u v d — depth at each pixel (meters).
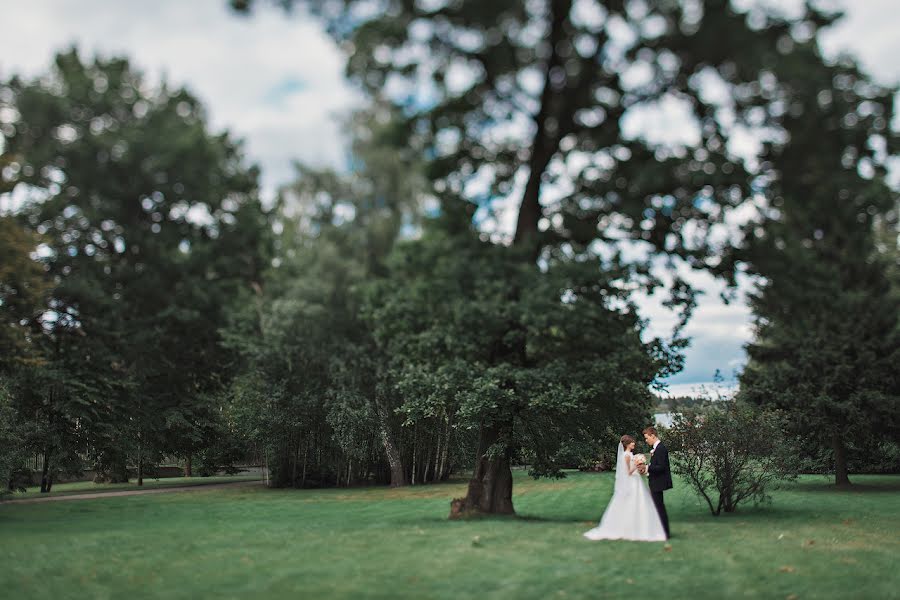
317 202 33.72
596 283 15.70
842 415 28.41
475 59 15.09
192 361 36.25
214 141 34.72
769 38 12.91
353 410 32.31
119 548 10.98
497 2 13.55
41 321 29.78
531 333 16.08
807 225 15.59
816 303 16.73
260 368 34.34
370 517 17.80
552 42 15.27
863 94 13.71
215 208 35.84
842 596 7.75
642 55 14.63
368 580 8.21
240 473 49.97
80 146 32.09
